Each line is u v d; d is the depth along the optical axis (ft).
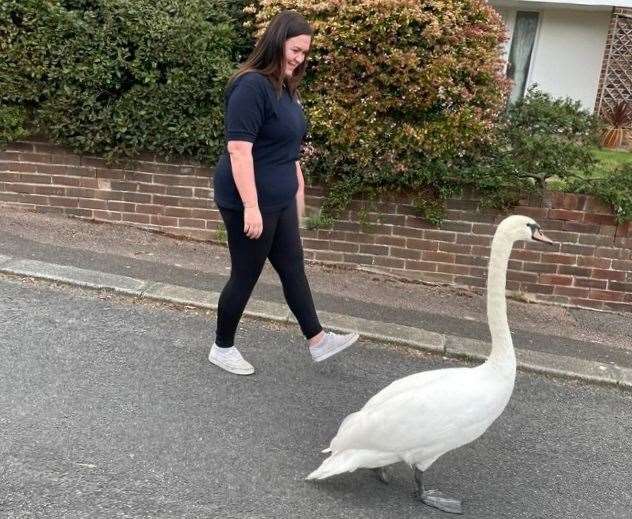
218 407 11.16
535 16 33.73
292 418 11.11
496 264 9.17
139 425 10.39
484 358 13.97
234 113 10.11
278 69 10.22
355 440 8.72
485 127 17.28
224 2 18.66
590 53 33.81
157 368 12.10
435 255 18.35
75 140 18.48
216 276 16.61
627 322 17.40
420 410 8.48
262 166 10.76
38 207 19.47
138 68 17.87
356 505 9.21
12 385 10.98
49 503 8.49
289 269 11.72
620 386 13.58
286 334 14.12
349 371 12.94
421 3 16.78
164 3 18.03
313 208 18.47
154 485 9.10
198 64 17.66
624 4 30.45
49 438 9.78
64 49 17.65
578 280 17.95
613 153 28.37
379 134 17.52
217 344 12.25
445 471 10.28
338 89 17.29
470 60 17.02
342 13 16.42
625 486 10.34
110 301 14.47
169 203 19.11
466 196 17.74
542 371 13.79
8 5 17.39
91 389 11.19
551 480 10.30
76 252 16.84
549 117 17.57
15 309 13.52
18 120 18.42
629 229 17.40
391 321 15.30
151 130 18.25
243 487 9.29
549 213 17.54
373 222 18.34
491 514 9.38
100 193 19.22
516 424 11.77
